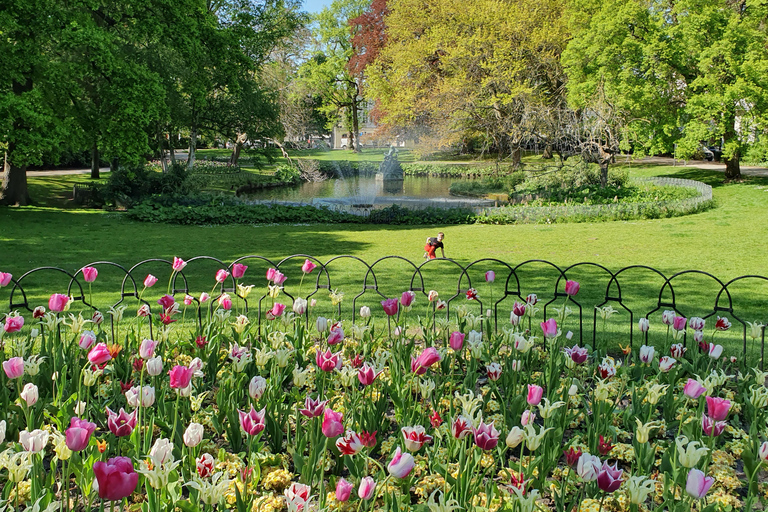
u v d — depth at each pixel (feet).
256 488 11.32
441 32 124.67
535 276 40.37
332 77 213.46
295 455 10.66
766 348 22.24
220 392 13.24
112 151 81.41
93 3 74.18
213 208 81.00
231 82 102.42
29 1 67.72
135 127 78.28
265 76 128.57
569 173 96.63
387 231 69.77
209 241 59.57
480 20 120.06
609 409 12.81
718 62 91.86
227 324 21.85
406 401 13.39
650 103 97.76
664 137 100.99
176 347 17.66
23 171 86.69
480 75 117.91
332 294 20.30
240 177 130.93
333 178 166.50
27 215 76.02
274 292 18.39
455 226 75.10
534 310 18.15
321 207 86.84
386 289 35.29
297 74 174.60
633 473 11.96
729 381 17.22
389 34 153.99
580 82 107.34
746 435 13.30
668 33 96.48
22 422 12.41
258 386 9.97
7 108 66.08
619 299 19.10
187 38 85.30
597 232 64.49
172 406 12.96
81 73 73.67
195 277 39.50
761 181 100.12
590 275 40.78
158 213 78.84
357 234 66.74
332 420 8.10
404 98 134.31
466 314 18.02
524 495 9.27
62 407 12.18
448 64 122.42
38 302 30.27
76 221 73.61
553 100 121.19
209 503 7.91
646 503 10.89
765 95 86.22
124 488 6.29
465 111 115.65
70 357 15.61
